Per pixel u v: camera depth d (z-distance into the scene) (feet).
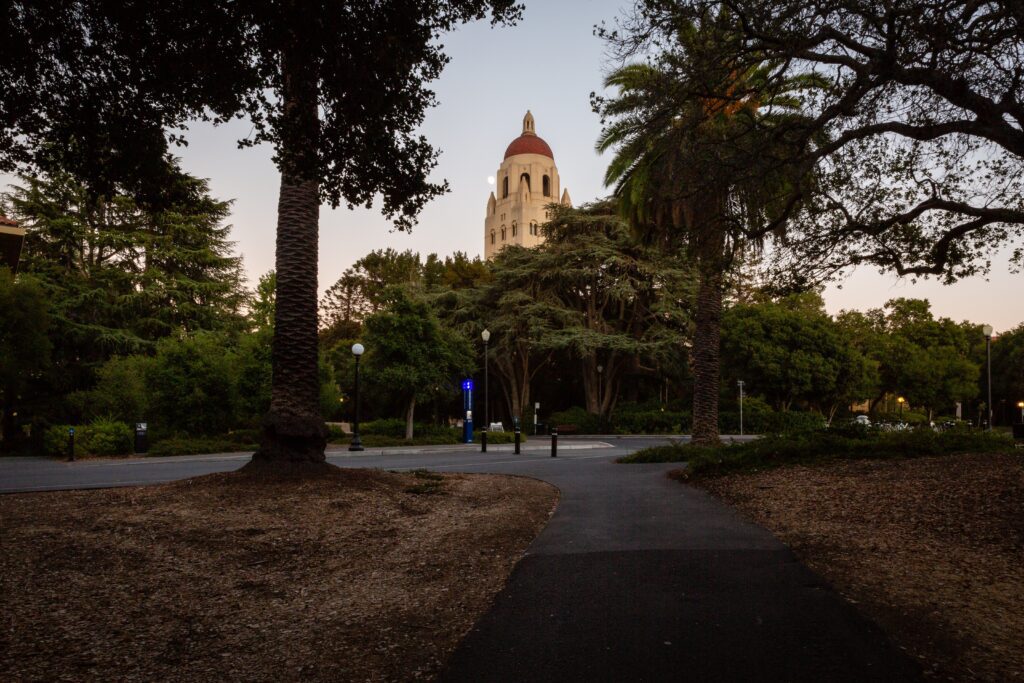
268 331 102.63
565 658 13.38
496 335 148.05
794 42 29.25
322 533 26.58
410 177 23.41
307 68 21.20
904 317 223.71
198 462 69.87
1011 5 24.80
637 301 144.87
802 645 13.88
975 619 15.66
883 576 19.24
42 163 21.24
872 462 38.86
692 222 44.16
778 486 35.37
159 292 124.57
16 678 13.34
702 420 63.57
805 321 161.27
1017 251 36.35
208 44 19.12
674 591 17.92
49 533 25.20
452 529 27.91
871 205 35.81
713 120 40.81
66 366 119.14
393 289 106.73
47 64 19.60
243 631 16.30
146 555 23.00
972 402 244.42
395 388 104.68
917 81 27.89
